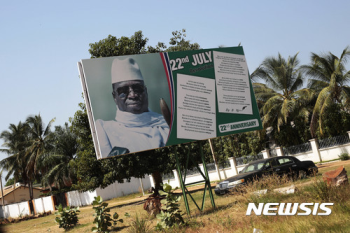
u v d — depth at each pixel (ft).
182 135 45.68
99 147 41.39
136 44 97.86
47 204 163.43
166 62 46.44
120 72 44.09
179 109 45.98
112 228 48.21
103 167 91.66
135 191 160.56
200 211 46.09
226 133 48.03
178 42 117.91
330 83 99.19
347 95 99.30
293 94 114.11
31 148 184.03
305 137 109.19
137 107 44.01
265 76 119.85
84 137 97.45
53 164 180.14
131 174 88.74
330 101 98.73
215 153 126.00
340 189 34.04
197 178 119.75
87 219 74.54
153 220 47.44
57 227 73.20
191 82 47.26
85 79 42.37
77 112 96.12
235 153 122.01
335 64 102.78
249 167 58.65
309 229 26.27
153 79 45.42
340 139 97.96
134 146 42.93
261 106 120.16
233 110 49.14
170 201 38.17
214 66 49.08
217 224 34.55
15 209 183.11
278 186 43.42
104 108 42.50
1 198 215.92
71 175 172.55
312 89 111.65
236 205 42.09
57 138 177.78
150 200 50.49
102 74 43.24
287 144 112.68
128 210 72.43
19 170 198.39
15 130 197.36
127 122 43.21
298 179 56.75
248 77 51.24
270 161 57.11
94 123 41.75
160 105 45.14
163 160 89.86
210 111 47.67
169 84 46.06
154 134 44.19
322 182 34.96
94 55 95.30
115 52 93.25
